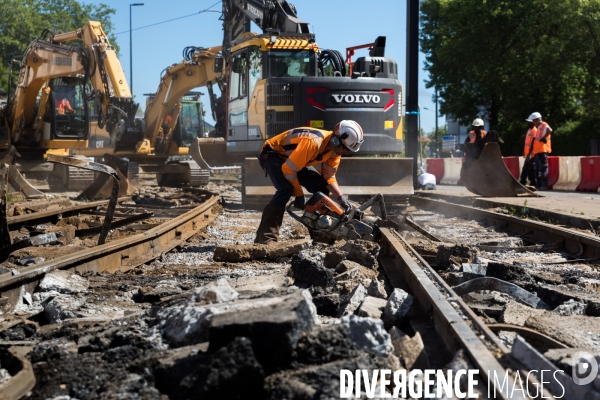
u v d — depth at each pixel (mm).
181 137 25172
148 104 24359
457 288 5113
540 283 5398
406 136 18156
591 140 37219
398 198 13656
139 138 23781
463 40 42062
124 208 13906
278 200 7816
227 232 10219
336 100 13664
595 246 7090
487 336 3404
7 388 2947
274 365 2982
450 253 6520
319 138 7309
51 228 9320
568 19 37031
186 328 3531
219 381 2711
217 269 6688
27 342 3895
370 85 13820
